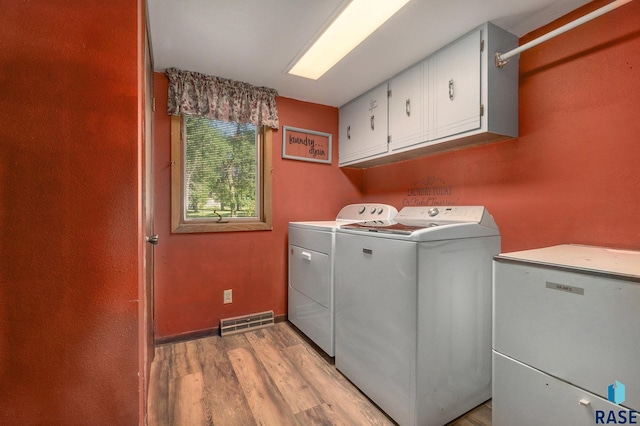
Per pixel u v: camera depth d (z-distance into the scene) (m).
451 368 1.50
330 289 2.02
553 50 1.59
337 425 1.45
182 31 1.71
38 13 0.65
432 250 1.42
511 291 1.17
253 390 1.72
